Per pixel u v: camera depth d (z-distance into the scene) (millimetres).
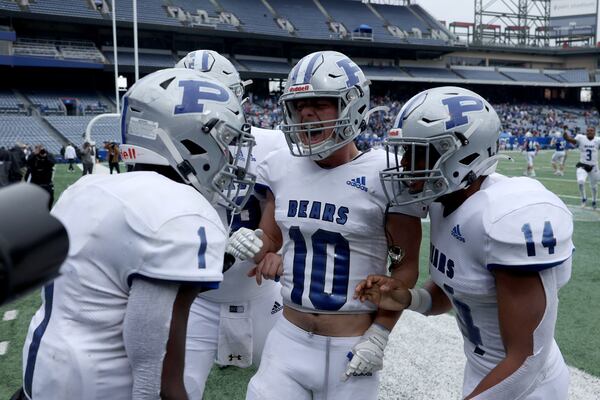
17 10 25422
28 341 1433
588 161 10555
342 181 2123
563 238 1624
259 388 2148
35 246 661
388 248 2127
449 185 1811
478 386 1680
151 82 1601
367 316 2148
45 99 27250
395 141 1843
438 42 38375
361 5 39688
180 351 1343
